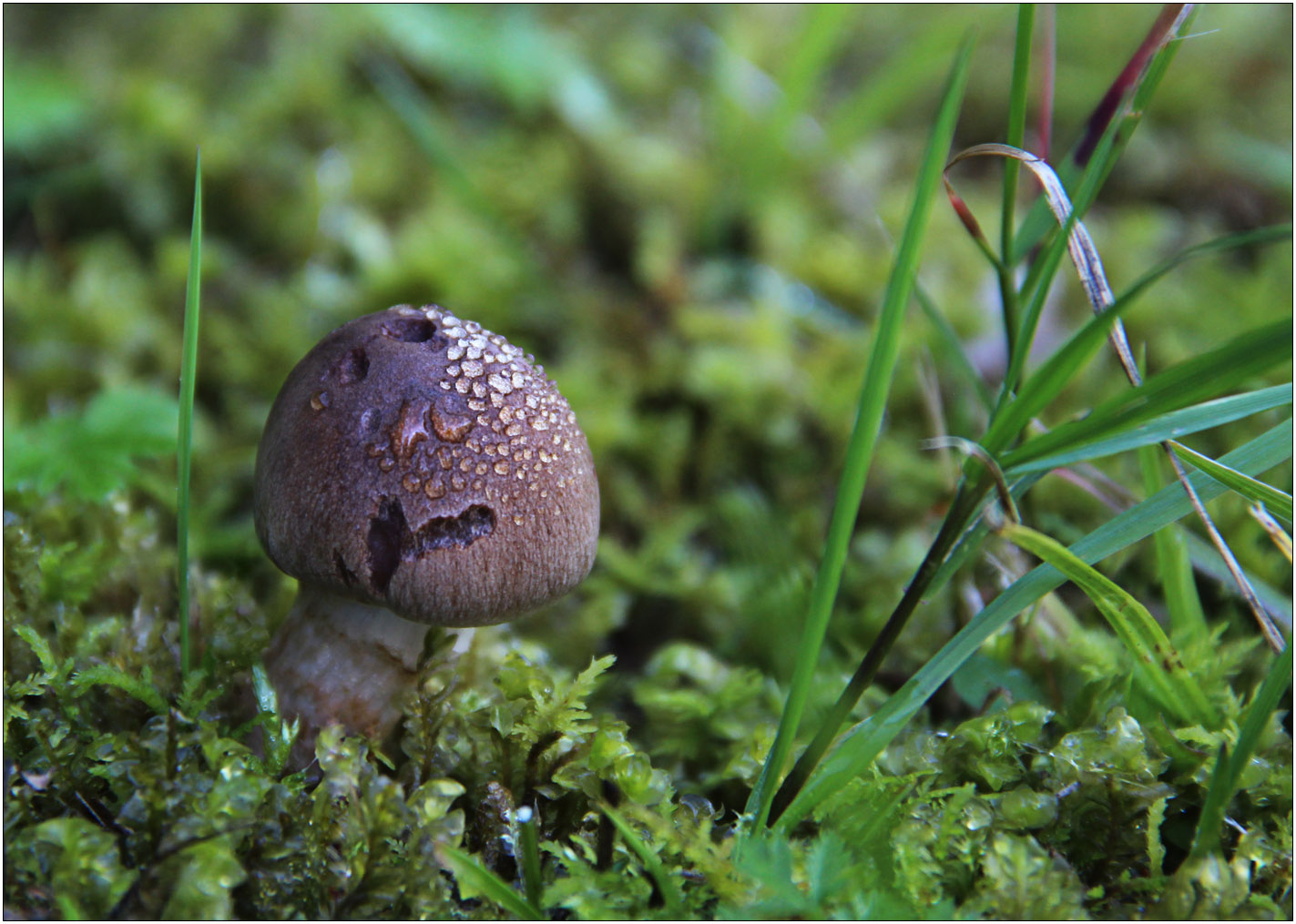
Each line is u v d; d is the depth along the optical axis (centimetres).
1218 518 25
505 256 33
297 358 29
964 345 31
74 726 20
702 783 22
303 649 21
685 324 32
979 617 19
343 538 19
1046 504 26
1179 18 19
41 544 23
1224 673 21
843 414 29
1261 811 20
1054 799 20
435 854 19
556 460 20
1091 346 18
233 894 19
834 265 34
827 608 18
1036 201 21
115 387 26
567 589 20
